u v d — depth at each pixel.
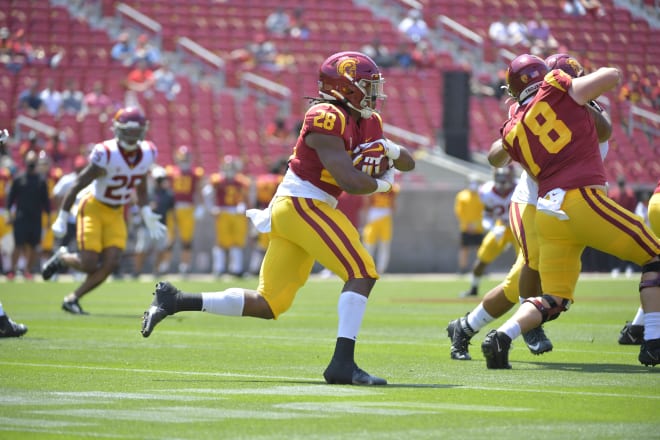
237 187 70.06
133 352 26.14
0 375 21.44
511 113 24.20
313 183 20.67
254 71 90.31
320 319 37.97
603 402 18.23
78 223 38.44
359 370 20.33
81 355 25.31
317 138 20.09
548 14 83.25
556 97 22.34
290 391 19.34
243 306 21.30
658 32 72.62
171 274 74.88
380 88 20.61
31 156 64.19
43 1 93.44
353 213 73.50
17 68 87.00
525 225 24.47
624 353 26.69
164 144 81.56
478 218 71.50
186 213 69.56
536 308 23.09
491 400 18.38
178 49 93.69
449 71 82.31
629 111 70.81
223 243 70.25
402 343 29.20
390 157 20.72
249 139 83.25
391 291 56.88
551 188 22.48
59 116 81.75
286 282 21.39
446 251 76.69
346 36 96.75
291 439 14.71
